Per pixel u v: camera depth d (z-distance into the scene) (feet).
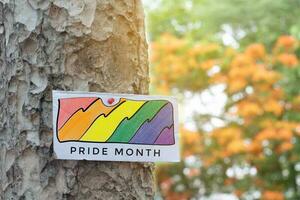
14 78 2.97
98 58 3.00
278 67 14.99
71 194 2.93
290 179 15.43
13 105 2.97
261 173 15.47
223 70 15.26
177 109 3.03
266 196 15.03
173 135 3.02
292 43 14.74
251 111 14.62
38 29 2.96
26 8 2.98
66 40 2.96
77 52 2.97
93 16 3.00
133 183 3.02
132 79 3.07
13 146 2.96
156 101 3.01
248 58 14.82
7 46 3.00
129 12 3.10
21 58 2.97
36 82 2.95
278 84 14.88
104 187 2.97
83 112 2.93
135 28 3.11
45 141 2.94
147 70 3.17
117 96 2.98
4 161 2.98
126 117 2.98
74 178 2.94
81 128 2.93
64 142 2.91
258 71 14.55
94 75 2.99
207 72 15.47
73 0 2.98
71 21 2.97
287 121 14.66
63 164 2.94
